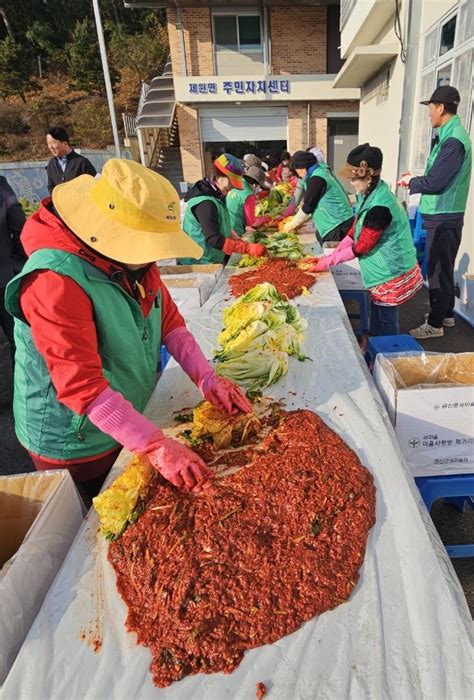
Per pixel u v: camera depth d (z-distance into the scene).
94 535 1.39
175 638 1.07
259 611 1.11
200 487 1.45
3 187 4.05
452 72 6.17
